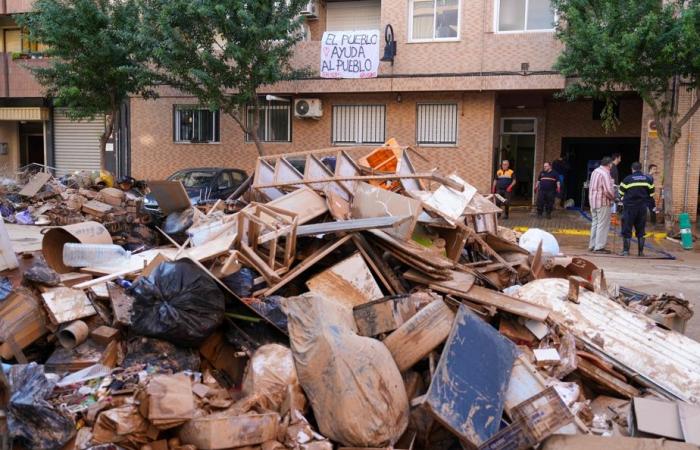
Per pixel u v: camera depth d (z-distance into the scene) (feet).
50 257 22.99
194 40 58.34
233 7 56.39
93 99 65.82
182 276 16.49
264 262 20.53
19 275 19.20
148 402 12.73
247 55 57.31
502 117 75.15
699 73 49.67
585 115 72.74
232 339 17.19
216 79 58.85
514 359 15.83
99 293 18.37
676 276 37.19
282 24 57.06
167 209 28.66
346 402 13.87
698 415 14.19
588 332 19.08
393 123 66.49
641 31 47.42
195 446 12.62
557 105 73.46
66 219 48.70
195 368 16.38
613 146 73.97
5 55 81.41
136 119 75.31
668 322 22.16
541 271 25.99
